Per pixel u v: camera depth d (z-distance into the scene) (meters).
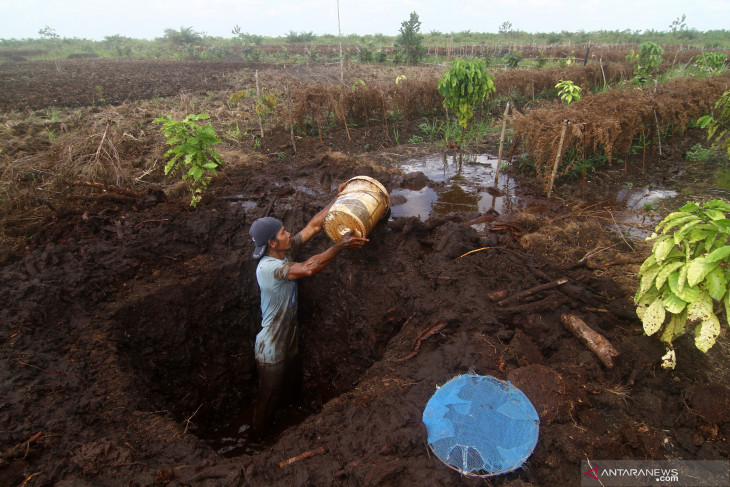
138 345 4.17
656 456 2.55
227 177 7.19
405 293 4.54
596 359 3.27
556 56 23.17
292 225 5.76
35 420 2.82
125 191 6.13
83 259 4.59
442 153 8.62
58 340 3.66
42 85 16.19
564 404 2.84
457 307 4.02
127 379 3.53
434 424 2.78
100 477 2.56
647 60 14.53
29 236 5.15
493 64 20.03
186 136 5.86
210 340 4.71
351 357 4.71
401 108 10.92
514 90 13.78
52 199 5.99
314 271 3.62
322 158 7.98
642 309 3.11
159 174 7.17
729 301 2.61
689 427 2.73
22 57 30.14
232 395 4.71
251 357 4.93
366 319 4.68
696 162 7.82
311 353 4.95
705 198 6.32
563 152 6.35
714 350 3.31
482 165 7.92
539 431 2.69
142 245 4.95
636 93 7.88
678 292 2.69
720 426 2.66
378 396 3.29
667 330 2.99
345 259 5.18
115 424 3.06
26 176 6.57
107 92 14.75
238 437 4.37
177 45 38.72
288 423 4.55
